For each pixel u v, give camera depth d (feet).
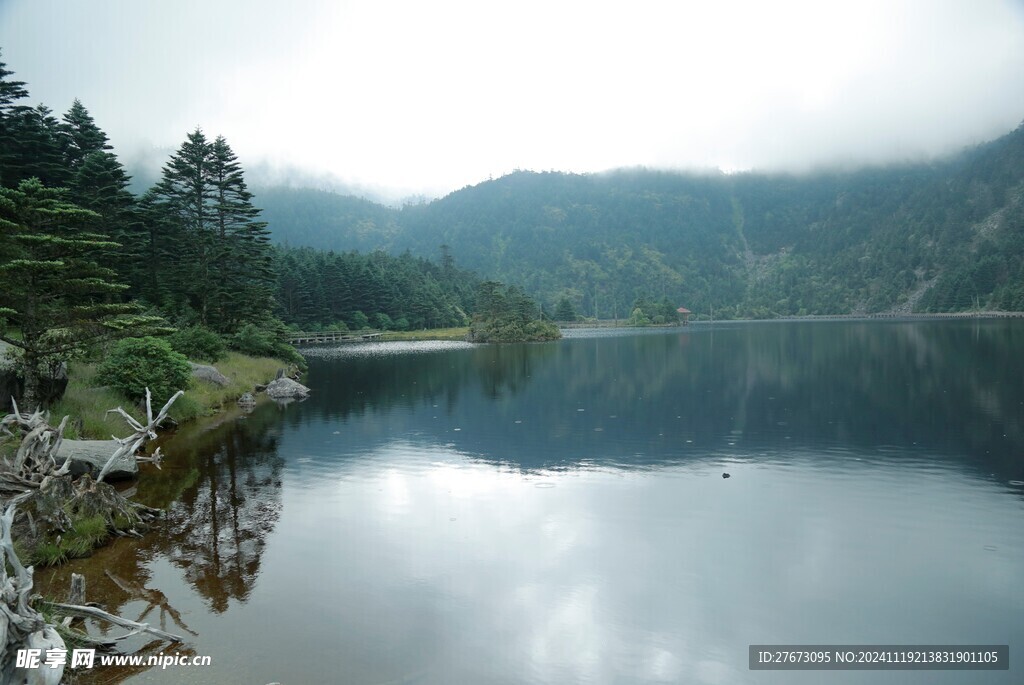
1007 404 76.54
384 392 100.68
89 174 107.96
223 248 132.16
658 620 25.43
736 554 32.40
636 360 156.56
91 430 51.16
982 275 523.29
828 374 113.50
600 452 56.24
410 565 30.81
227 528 36.09
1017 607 26.81
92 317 51.21
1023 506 39.68
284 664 21.71
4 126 106.73
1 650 18.40
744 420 71.26
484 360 165.99
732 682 21.34
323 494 43.14
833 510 39.34
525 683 20.84
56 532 32.48
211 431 66.85
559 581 29.04
